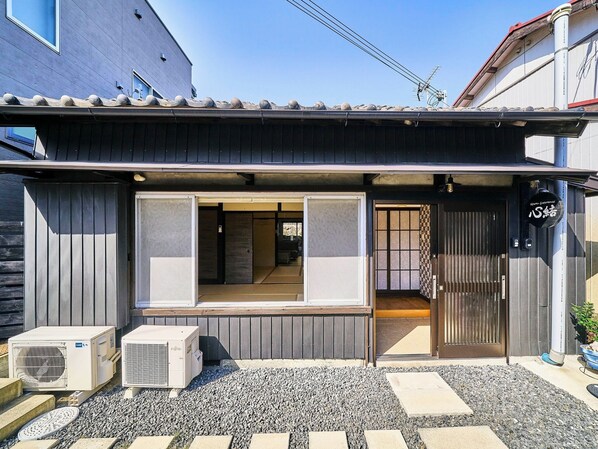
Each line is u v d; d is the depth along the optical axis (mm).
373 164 3727
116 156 3680
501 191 3863
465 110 3316
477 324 3867
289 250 9875
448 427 2570
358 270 3811
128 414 2779
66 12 5559
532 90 6746
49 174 3566
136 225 3709
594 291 4551
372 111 3260
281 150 3781
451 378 3416
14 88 4512
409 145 3850
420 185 3805
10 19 4430
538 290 3865
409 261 7180
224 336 3707
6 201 4551
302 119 3428
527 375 3467
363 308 3713
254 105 3326
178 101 3125
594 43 5363
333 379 3400
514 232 3873
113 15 7035
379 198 3791
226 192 3742
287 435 2488
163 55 9695
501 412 2781
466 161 3854
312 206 3791
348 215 3811
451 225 3854
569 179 3355
